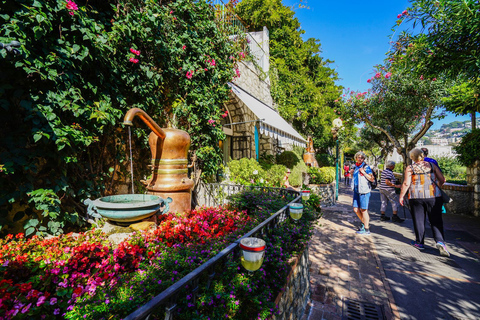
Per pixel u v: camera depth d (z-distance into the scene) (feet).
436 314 9.44
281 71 46.85
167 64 15.03
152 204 8.69
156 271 5.75
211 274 5.11
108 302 4.58
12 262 5.68
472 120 28.25
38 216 9.51
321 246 16.47
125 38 12.07
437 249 15.90
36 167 8.87
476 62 12.12
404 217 23.56
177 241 8.82
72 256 6.37
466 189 26.58
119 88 12.57
